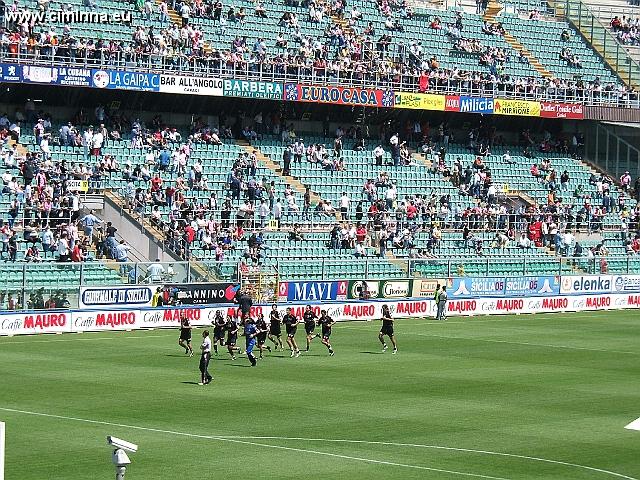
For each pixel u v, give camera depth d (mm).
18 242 94000
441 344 83938
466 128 136250
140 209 100750
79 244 94438
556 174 134125
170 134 113938
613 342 87438
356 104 122188
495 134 137375
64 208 98625
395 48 132375
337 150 122750
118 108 114625
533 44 145875
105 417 53812
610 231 128625
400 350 80125
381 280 100812
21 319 84000
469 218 120438
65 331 85938
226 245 103500
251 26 125188
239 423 53156
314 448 48250
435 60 133000
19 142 105438
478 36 142125
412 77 127125
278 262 96188
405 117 130500
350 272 100375
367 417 55156
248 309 85000
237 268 93875
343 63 125500
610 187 137000
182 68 113562
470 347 82688
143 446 47812
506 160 133875
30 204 97562
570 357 78438
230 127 120875
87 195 101812
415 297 102938
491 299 107000
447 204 120375
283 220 110625
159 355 74750
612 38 150875
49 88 109812
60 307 85812
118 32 115500
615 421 55375
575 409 58375
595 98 138625
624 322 102562
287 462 45562
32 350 76000
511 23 146750
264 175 115875
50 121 109750
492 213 121625
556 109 134625
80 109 112688
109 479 42250
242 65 117188
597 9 160875
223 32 122562
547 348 83062
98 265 87562
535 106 133000
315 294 97312
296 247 107312
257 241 105062
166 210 104188
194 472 43656
